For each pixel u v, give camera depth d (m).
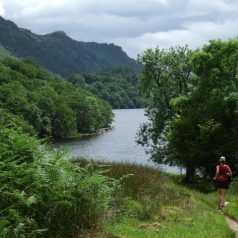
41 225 9.15
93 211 10.42
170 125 42.66
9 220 8.49
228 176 19.81
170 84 52.31
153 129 52.56
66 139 120.75
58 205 9.60
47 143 12.04
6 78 148.62
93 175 11.55
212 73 40.62
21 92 123.94
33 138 11.05
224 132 36.56
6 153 10.23
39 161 10.30
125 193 14.97
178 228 12.31
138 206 13.62
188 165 38.59
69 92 168.50
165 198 16.14
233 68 40.72
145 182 17.58
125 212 12.70
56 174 10.05
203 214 15.38
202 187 33.97
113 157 72.19
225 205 20.16
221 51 40.72
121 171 19.22
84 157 21.05
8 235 8.02
